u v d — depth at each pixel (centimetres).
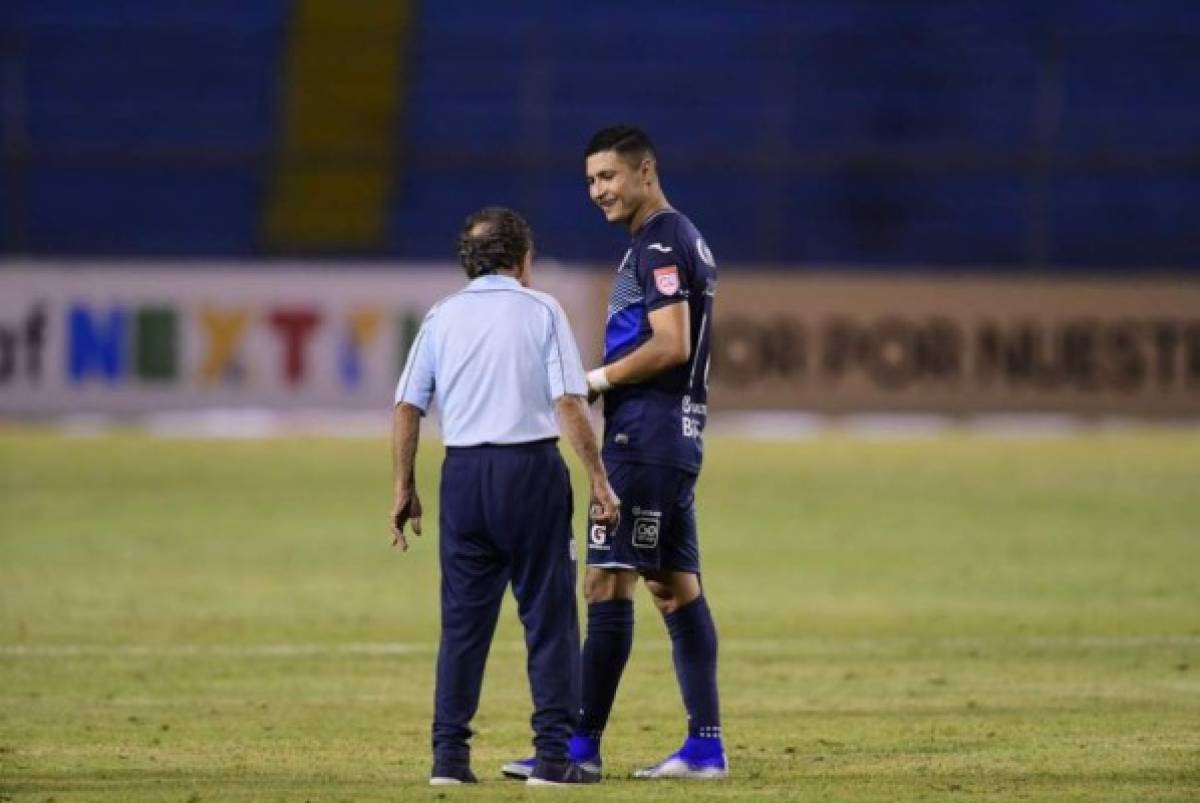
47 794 2825
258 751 3253
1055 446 9994
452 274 10644
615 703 3794
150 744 3319
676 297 2903
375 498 7650
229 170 13388
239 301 10575
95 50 13750
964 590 5453
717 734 3006
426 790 2820
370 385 10631
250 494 7750
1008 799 2791
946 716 3628
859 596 5338
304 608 5091
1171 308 10919
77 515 7081
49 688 3938
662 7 14262
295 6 14312
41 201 13250
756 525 6962
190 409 10569
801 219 13025
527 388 2788
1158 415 10919
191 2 14262
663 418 2936
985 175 12619
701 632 3017
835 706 3750
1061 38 11988
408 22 14250
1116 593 5397
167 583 5522
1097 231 13000
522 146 12538
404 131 13662
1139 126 13362
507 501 2772
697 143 13325
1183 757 3172
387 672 4162
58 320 10506
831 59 13800
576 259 12612
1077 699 3819
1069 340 10900
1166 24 13900
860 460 9275
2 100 13488
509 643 4588
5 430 10462
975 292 10869
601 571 2947
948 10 14088
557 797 2745
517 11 14312
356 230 13188
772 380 10838
